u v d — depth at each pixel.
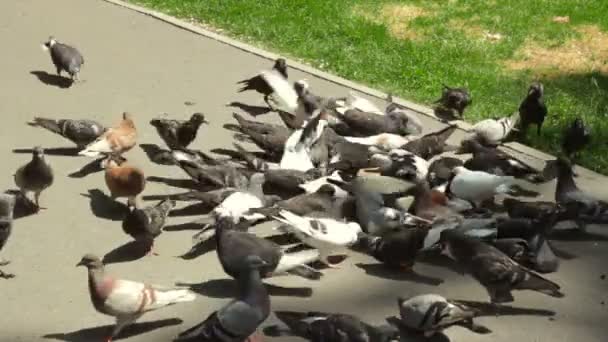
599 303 4.56
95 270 4.27
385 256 4.66
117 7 6.91
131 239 4.81
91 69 6.12
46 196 5.05
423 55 6.23
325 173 5.02
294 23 6.59
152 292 4.30
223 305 4.49
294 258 4.48
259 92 5.80
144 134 5.51
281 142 5.26
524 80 6.03
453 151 5.38
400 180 4.98
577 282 4.65
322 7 6.77
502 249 4.62
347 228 4.66
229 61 6.23
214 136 5.49
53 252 4.73
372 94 5.91
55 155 5.34
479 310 4.44
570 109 5.78
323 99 5.55
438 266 4.73
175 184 5.14
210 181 4.98
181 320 4.43
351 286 4.61
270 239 4.82
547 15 6.66
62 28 6.62
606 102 5.84
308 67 6.15
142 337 4.35
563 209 4.82
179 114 5.68
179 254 4.74
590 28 6.50
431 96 5.89
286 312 4.36
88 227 4.87
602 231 4.92
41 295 4.52
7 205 4.66
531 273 4.45
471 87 5.96
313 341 4.26
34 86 5.95
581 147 5.37
